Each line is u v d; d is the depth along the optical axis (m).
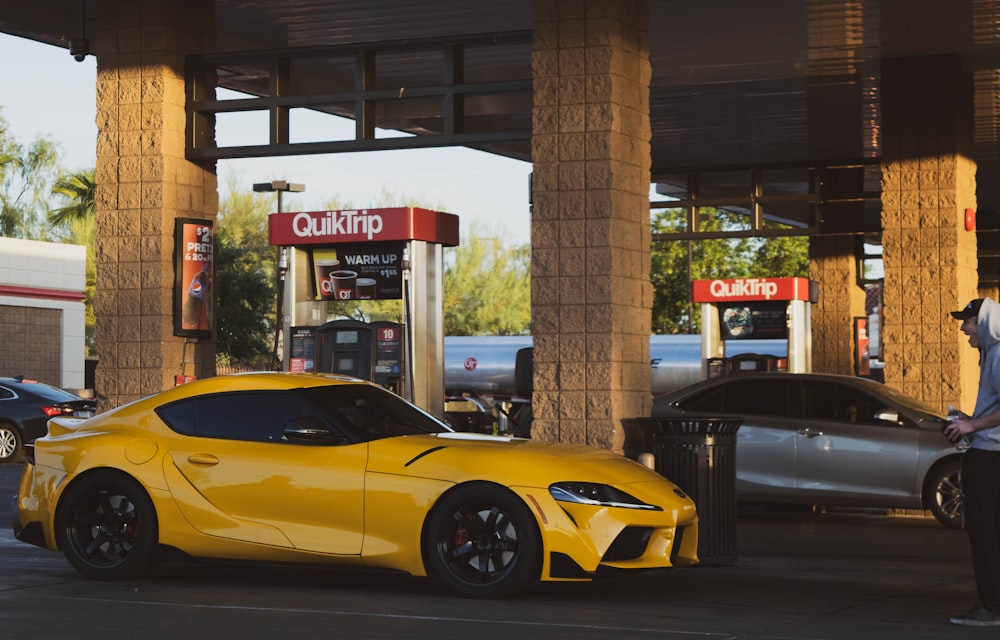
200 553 9.49
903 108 20.83
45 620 8.11
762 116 25.48
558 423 14.61
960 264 20.52
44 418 25.83
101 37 16.59
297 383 9.73
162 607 8.63
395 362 17.73
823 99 24.08
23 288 44.22
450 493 8.95
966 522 8.21
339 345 17.95
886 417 14.95
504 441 9.52
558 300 14.68
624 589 9.63
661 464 10.80
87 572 9.76
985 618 8.11
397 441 9.28
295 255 18.47
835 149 28.64
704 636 7.68
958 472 14.81
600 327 14.51
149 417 9.84
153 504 9.58
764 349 39.28
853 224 27.64
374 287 18.20
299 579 9.97
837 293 28.38
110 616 8.27
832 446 15.22
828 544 13.10
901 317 20.58
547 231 14.76
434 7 18.91
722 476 10.82
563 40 14.77
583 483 8.85
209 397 9.76
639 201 15.09
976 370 21.31
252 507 9.36
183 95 16.59
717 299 26.78
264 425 9.55
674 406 15.87
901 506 15.02
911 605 8.99
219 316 48.16
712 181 31.31
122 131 16.47
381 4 18.70
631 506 8.90
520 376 17.27
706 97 23.97
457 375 44.97
